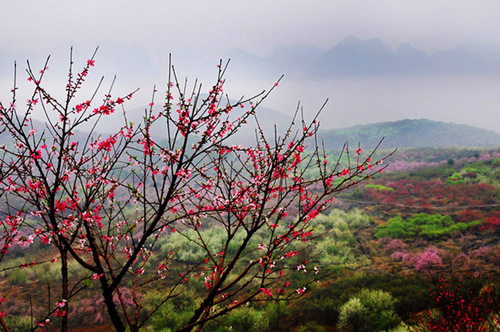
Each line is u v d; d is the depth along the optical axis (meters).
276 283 26.11
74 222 3.82
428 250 33.84
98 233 3.93
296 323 21.19
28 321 23.47
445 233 37.75
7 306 26.39
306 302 23.09
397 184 62.41
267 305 21.95
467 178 59.50
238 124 4.03
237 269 29.16
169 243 37.56
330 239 38.03
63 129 3.37
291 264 29.70
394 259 33.62
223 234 37.91
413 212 47.62
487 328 5.76
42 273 32.62
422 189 57.47
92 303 26.56
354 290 23.59
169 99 3.67
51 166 3.58
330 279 27.31
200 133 3.83
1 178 3.41
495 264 27.56
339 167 53.03
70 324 24.14
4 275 33.88
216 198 4.10
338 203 55.09
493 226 36.44
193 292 26.16
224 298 4.28
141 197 3.80
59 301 3.51
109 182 3.74
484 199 47.41
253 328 20.00
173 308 24.52
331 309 21.27
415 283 23.73
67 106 3.39
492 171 61.78
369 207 52.56
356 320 19.27
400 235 39.81
